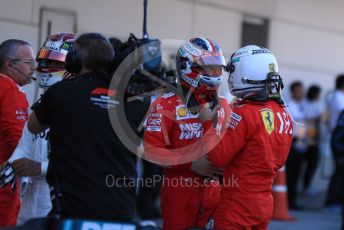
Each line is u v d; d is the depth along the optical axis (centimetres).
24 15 2862
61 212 1300
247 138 1520
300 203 3925
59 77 1708
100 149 1311
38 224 1255
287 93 4147
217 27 3700
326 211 3691
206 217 1652
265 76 1552
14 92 1702
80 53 1362
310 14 4234
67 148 1305
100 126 1316
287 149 1587
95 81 1345
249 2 3878
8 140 1689
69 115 1308
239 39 3828
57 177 1314
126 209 1326
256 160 1522
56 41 1716
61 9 2991
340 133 3359
